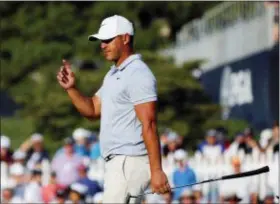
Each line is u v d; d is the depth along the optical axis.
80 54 107.50
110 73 23.03
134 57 22.75
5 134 88.44
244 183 49.00
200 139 83.62
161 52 108.56
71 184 49.31
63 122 87.81
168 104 85.88
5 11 114.81
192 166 56.03
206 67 91.00
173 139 56.66
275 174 50.56
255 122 76.38
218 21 90.75
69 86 23.86
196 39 97.94
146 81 22.28
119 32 22.73
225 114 84.31
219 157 56.09
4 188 51.69
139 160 22.72
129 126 22.62
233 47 84.44
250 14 80.69
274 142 52.94
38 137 56.47
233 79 82.62
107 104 22.81
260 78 75.69
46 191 50.44
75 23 112.25
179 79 86.12
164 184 22.02
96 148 54.88
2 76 110.19
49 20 112.31
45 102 89.62
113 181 22.75
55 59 110.06
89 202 48.19
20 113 95.00
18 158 52.28
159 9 114.25
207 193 49.53
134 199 23.06
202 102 86.62
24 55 110.50
